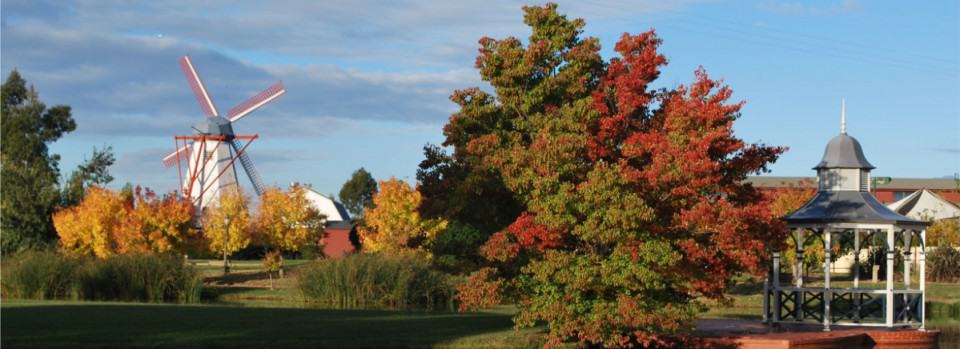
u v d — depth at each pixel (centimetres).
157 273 4588
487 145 2873
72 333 2608
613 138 2759
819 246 5281
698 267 2658
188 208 6197
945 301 4738
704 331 3098
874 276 5575
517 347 2617
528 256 2856
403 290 4378
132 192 6331
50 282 4509
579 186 2519
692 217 2492
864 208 3278
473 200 3106
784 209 5594
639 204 2453
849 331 3130
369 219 5997
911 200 7262
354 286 4388
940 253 5947
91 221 5988
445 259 4541
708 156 2606
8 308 3297
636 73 2797
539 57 2923
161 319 2998
